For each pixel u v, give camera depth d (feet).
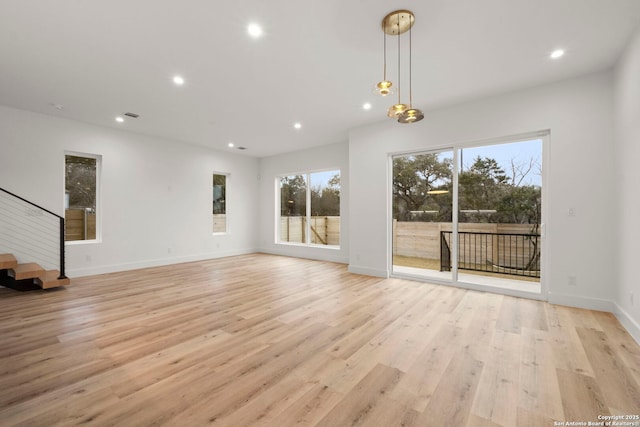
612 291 10.16
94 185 17.17
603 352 7.33
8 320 9.46
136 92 12.05
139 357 7.09
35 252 14.57
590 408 5.23
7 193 13.57
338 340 8.06
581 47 8.86
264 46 8.78
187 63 9.75
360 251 16.78
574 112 10.80
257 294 12.64
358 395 5.63
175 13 7.25
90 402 5.38
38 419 4.92
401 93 12.17
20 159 14.12
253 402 5.40
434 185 14.89
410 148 14.88
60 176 15.30
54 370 6.48
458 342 7.93
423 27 7.88
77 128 15.87
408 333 8.53
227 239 23.77
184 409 5.19
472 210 13.73
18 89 11.74
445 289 13.41
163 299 11.87
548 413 5.11
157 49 8.89
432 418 4.98
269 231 25.63
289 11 7.23
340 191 20.83
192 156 21.34
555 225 11.18
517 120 11.93
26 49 8.82
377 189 16.07
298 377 6.25
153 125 16.67
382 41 8.55
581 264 10.70
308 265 19.75
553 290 11.23
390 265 15.94
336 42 8.61
